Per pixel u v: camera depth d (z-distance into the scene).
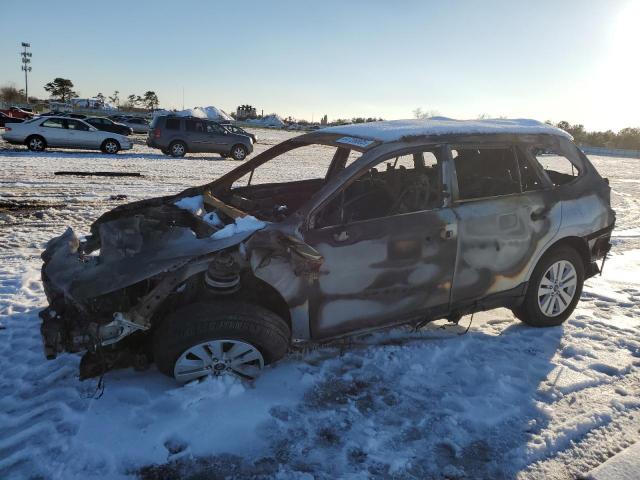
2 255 6.43
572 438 3.05
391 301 3.76
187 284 3.49
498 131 4.20
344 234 3.50
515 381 3.66
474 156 4.12
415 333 4.40
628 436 3.08
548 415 3.26
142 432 2.97
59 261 3.42
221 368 3.37
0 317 4.51
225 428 3.04
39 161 16.95
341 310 3.62
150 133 21.70
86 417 3.10
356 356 3.96
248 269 3.44
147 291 3.40
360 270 3.58
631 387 3.63
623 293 5.59
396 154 3.73
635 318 4.88
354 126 4.40
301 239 3.39
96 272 3.18
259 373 3.47
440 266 3.85
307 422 3.14
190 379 3.35
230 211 3.96
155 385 3.46
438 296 3.92
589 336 4.45
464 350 4.13
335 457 2.85
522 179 4.30
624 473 2.75
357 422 3.16
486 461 2.85
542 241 4.29
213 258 3.29
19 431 2.98
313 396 3.42
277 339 3.36
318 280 3.48
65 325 3.14
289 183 5.07
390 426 3.13
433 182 3.93
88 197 10.95
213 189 4.77
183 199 4.57
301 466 2.78
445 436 3.04
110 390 3.40
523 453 2.91
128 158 19.75
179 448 2.88
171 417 3.11
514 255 4.17
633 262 6.98
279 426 3.08
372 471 2.75
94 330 3.06
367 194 3.86
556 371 3.82
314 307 3.53
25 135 19.94
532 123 4.69
